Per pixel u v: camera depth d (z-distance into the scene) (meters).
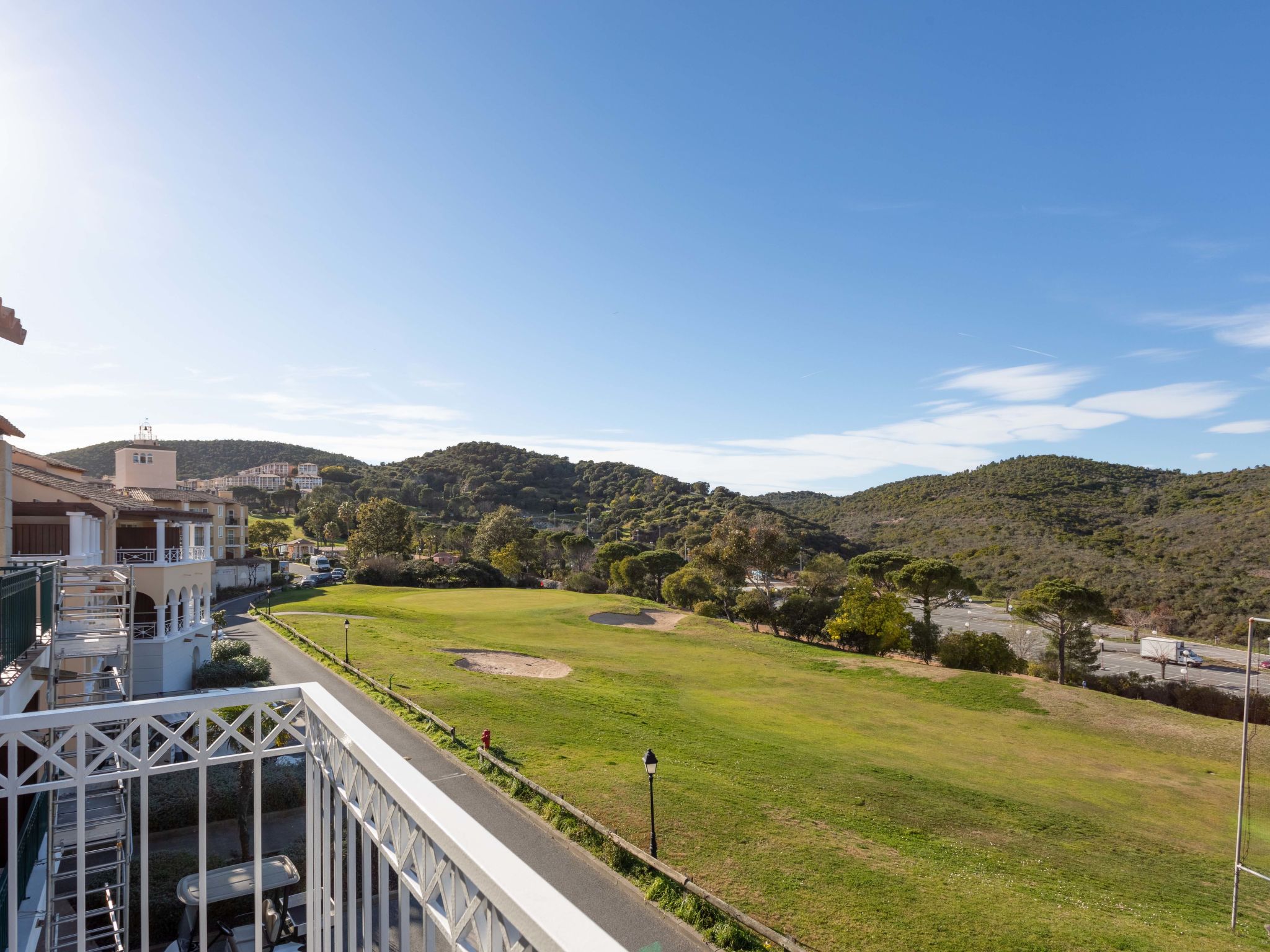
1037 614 51.59
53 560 16.67
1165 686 48.06
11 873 4.97
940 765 29.00
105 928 10.01
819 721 35.09
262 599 57.69
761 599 64.81
